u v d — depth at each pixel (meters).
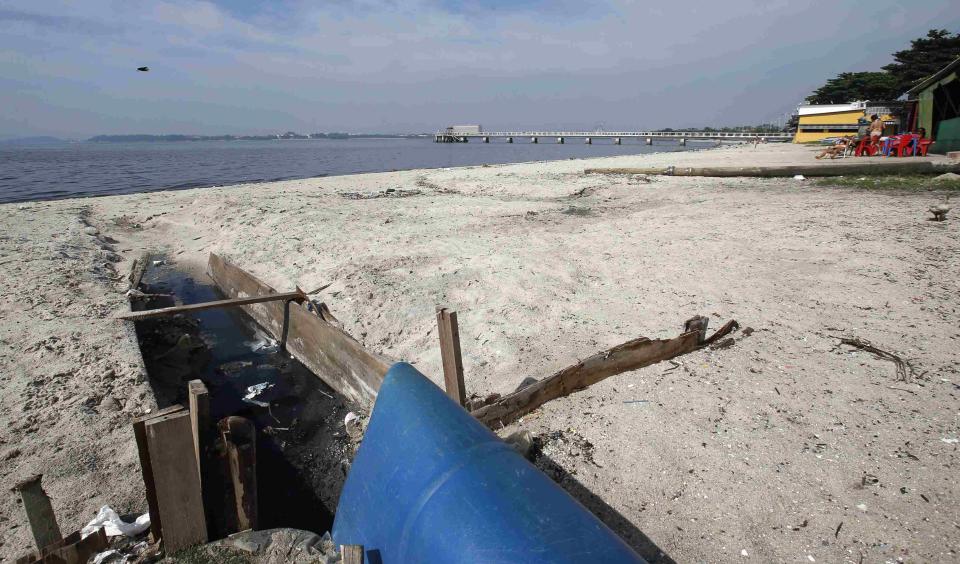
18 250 11.66
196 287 11.04
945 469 3.71
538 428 4.53
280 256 11.03
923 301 6.48
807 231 9.83
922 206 11.62
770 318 6.30
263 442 5.80
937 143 21.80
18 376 6.18
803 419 4.35
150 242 14.30
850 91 69.00
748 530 3.37
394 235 11.45
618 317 6.75
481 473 2.55
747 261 8.41
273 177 33.81
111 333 7.53
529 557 2.12
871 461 3.83
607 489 3.80
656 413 4.56
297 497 4.96
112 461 4.78
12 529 3.99
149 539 3.70
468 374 5.92
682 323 6.39
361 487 3.07
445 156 63.22
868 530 3.28
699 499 3.64
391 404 3.16
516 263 8.95
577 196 16.53
